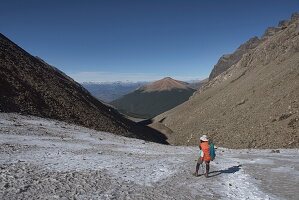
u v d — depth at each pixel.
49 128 32.31
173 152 27.61
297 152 31.38
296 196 12.54
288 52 95.88
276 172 17.56
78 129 37.41
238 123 70.12
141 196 10.98
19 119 33.34
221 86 138.00
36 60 79.06
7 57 52.81
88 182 11.97
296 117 53.41
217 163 20.09
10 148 18.16
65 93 56.59
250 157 24.98
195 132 88.25
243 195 12.48
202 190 12.87
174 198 11.26
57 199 9.51
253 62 129.62
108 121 59.97
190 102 143.88
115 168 15.51
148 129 103.69
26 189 10.12
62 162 15.66
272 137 52.53
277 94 69.56
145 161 18.91
